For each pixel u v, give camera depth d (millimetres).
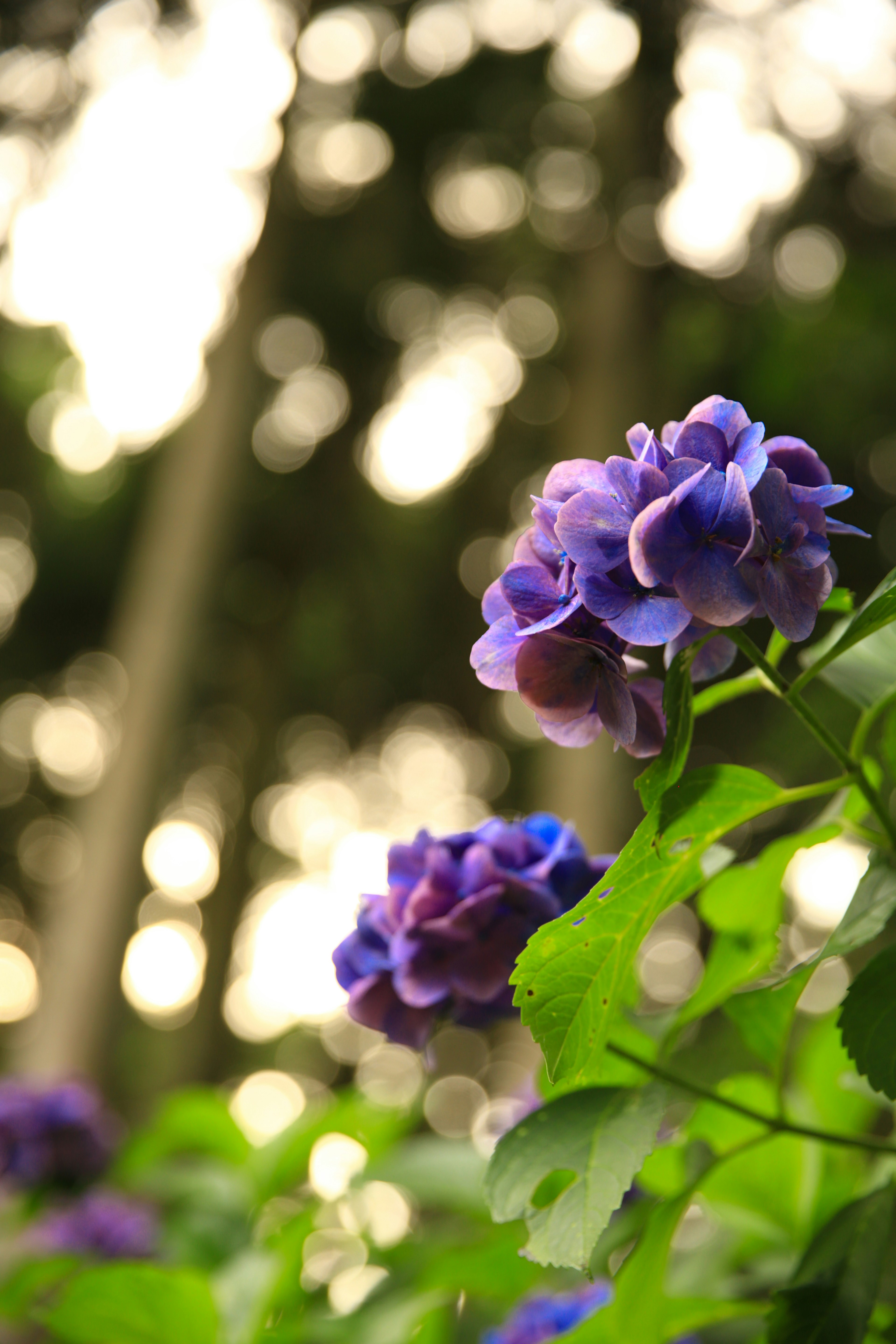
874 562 7664
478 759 13156
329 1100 2197
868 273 7844
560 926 888
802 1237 1479
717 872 1131
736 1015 1183
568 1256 936
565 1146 1029
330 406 12625
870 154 8250
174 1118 2480
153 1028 12750
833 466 7926
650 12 8789
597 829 6812
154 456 12078
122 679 14078
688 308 8945
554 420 11430
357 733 13547
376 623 12547
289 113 10125
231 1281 1734
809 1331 999
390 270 11086
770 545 783
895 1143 1121
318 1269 2107
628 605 789
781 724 6105
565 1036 936
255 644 13234
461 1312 2059
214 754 14602
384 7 9641
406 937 1156
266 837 14641
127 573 12773
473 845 1218
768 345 8055
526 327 11508
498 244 10898
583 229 10039
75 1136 2793
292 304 11414
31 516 12805
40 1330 2307
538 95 9812
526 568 866
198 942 14555
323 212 10812
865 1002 944
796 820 5938
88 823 8625
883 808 970
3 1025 14156
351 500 12320
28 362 11742
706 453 826
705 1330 1574
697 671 996
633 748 921
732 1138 1487
